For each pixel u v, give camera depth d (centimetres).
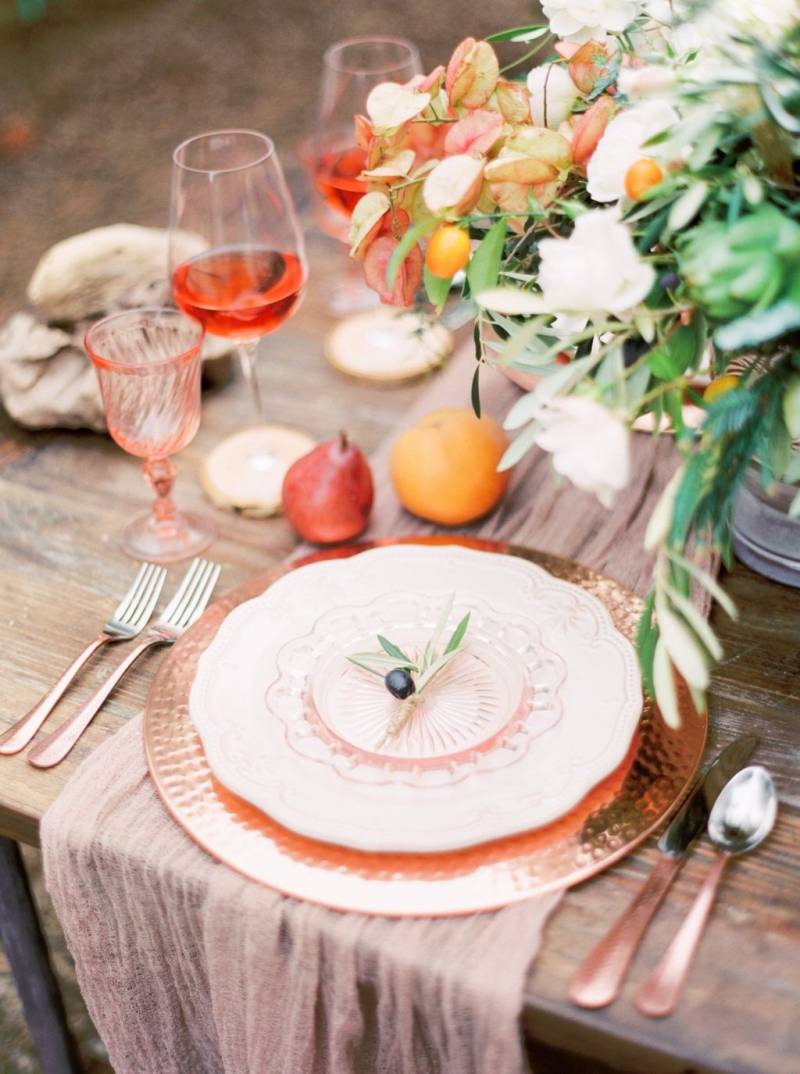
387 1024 72
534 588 90
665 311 65
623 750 75
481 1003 66
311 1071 77
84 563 103
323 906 70
